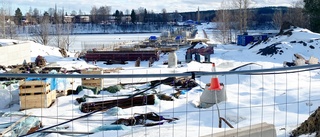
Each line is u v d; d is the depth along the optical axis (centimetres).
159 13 12606
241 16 5562
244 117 812
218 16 6028
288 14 6272
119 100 1035
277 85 1312
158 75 379
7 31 5191
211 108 941
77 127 794
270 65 1906
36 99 1022
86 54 2939
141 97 1051
